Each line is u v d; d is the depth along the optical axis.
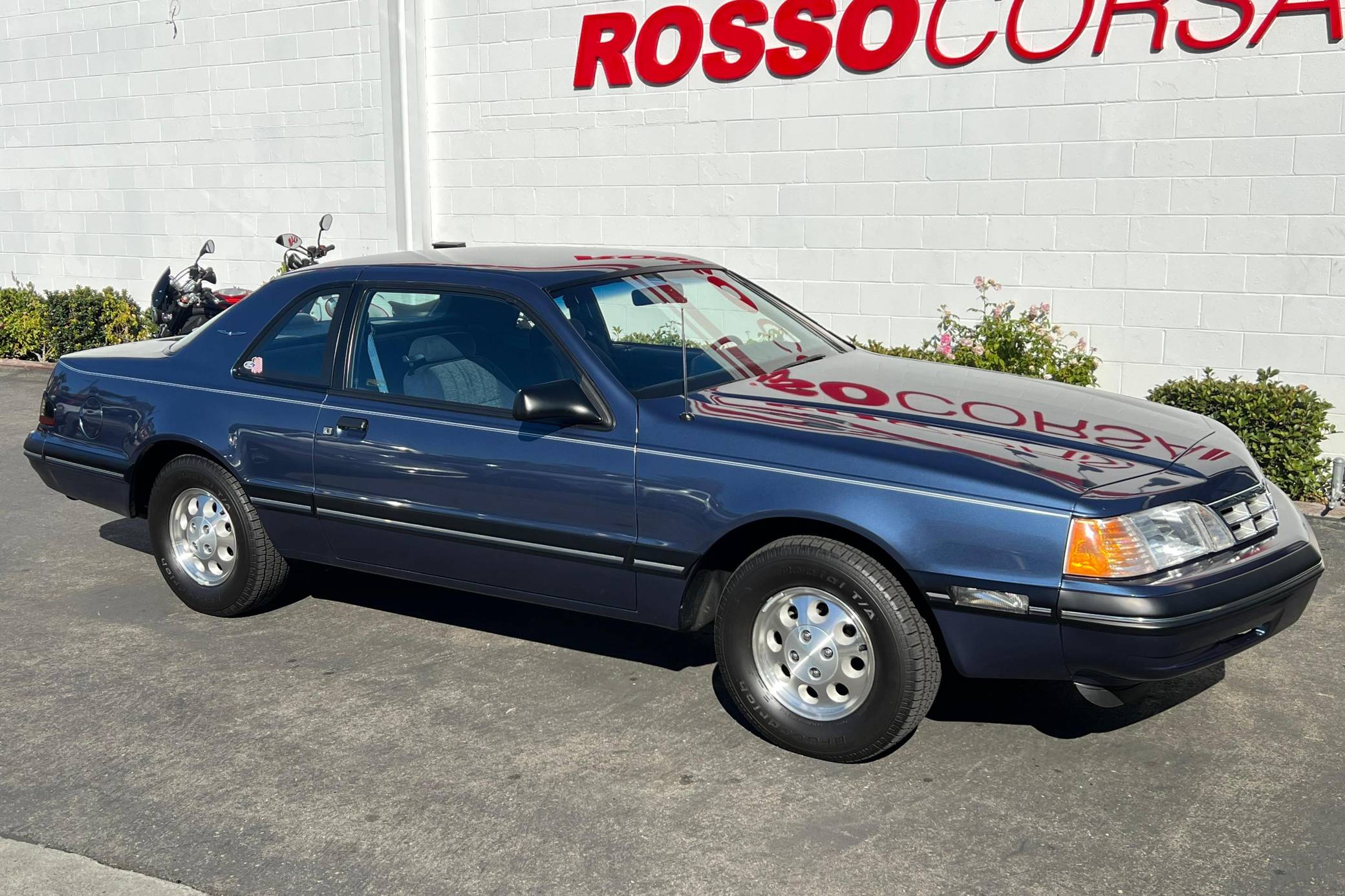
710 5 9.82
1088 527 3.78
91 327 13.49
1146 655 3.74
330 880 3.56
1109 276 8.56
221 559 5.71
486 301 5.00
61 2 14.14
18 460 9.19
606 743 4.40
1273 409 7.39
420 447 4.93
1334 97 7.62
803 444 4.21
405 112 11.59
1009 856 3.61
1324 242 7.80
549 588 4.79
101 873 3.63
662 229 10.48
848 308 9.65
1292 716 4.53
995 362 8.38
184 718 4.68
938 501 3.95
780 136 9.71
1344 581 6.01
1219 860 3.57
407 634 5.54
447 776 4.18
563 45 10.72
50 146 14.71
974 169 8.93
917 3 8.92
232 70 12.93
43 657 5.31
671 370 4.85
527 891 3.49
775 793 4.02
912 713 4.05
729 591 4.33
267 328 5.57
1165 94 8.16
